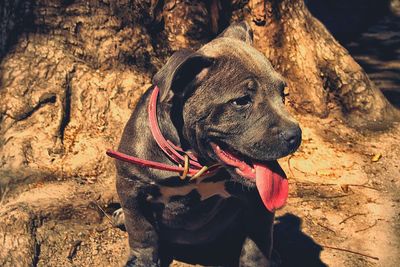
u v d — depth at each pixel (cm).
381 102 210
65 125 171
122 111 175
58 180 161
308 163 183
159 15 188
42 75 173
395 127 204
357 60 293
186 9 189
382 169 184
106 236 149
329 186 175
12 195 157
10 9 174
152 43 186
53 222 149
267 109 112
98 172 165
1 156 164
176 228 140
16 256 140
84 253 144
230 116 113
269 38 202
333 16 346
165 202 131
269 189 113
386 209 168
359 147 193
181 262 144
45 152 165
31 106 170
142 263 137
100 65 178
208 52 116
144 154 126
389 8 357
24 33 175
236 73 113
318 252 152
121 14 180
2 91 171
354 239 157
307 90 203
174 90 117
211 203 132
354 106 206
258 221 130
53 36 175
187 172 122
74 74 175
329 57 207
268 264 134
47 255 143
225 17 198
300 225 160
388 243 156
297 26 205
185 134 120
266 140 111
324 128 198
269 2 201
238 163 117
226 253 147
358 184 177
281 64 203
